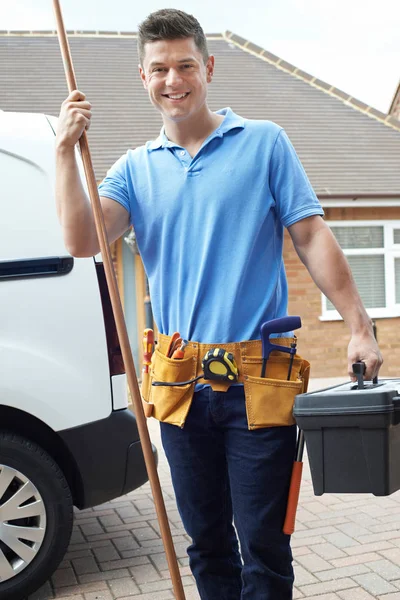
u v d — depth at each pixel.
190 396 2.17
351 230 12.16
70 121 2.04
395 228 12.30
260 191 2.15
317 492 2.00
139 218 2.26
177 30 2.12
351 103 14.77
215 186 2.15
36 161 3.56
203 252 2.15
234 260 2.14
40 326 3.47
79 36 15.45
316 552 3.87
